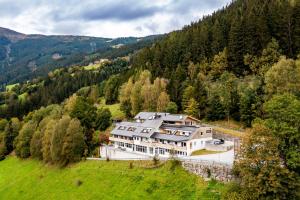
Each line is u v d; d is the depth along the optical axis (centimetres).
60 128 13712
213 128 13125
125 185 10188
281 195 6719
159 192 9269
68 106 18800
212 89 14925
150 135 12369
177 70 17400
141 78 19100
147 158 11138
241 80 15425
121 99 18800
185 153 11162
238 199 6988
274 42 15875
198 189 8750
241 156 7444
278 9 17825
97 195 10375
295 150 6975
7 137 18788
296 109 7262
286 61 13000
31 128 17038
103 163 12081
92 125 16150
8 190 13500
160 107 15862
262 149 7000
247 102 12875
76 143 13275
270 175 6681
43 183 12794
